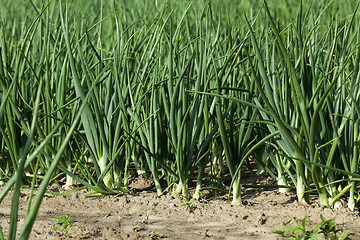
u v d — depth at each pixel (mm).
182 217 3309
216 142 4266
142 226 3131
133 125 3959
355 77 3271
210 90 3859
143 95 3682
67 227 3068
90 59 4594
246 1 6957
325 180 3361
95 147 3826
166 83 4016
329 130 3396
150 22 5781
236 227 3102
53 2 4332
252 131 4055
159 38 3760
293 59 3883
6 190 1945
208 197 3850
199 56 4047
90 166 4633
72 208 3525
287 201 3664
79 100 3734
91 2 7180
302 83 3199
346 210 3258
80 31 5344
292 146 3246
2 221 3211
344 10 6438
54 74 4273
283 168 3902
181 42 4887
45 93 3988
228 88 3584
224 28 5336
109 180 3891
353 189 3266
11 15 7004
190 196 3746
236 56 3590
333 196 3416
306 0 7188
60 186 4094
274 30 2996
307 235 2678
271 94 3230
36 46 5520
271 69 3555
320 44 3975
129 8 6508
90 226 3098
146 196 3760
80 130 3951
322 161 3455
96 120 3783
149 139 3783
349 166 3305
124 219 3287
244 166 4828
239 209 3408
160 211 3420
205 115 3590
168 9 5414
